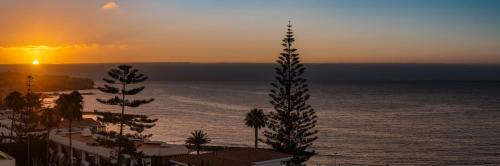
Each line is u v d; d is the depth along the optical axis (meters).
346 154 126.44
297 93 50.56
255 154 41.53
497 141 150.25
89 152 55.12
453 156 126.06
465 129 179.38
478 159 122.25
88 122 73.75
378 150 133.62
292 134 51.53
